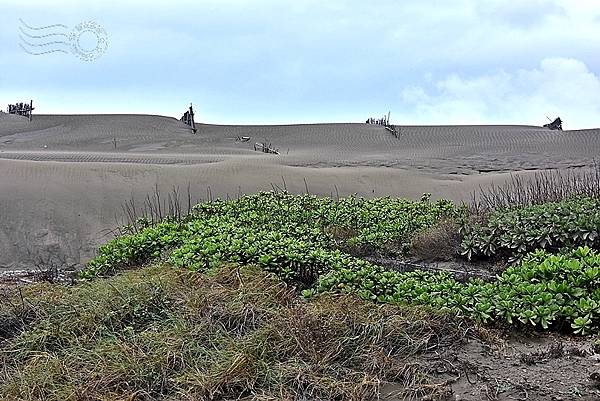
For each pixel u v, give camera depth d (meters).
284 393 4.40
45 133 41.88
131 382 4.61
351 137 42.44
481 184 19.83
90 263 8.57
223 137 42.09
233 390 4.52
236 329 5.25
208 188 16.89
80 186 16.20
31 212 14.48
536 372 4.67
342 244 9.27
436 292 6.01
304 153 34.31
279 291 6.00
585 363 4.79
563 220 8.12
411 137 41.78
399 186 19.48
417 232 9.55
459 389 4.47
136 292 5.87
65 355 5.08
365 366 4.72
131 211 15.20
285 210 10.67
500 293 5.93
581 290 5.83
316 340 4.94
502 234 8.41
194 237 8.15
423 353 5.01
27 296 6.45
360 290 6.09
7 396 4.55
